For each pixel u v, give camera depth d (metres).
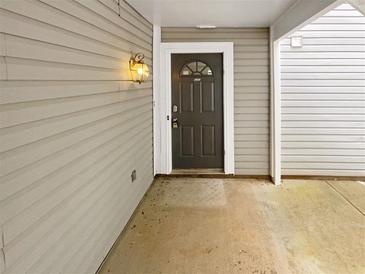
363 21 5.69
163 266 3.13
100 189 3.08
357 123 5.86
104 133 3.18
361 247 3.48
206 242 3.62
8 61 1.67
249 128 6.07
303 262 3.19
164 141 6.17
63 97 2.29
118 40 3.66
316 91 5.86
